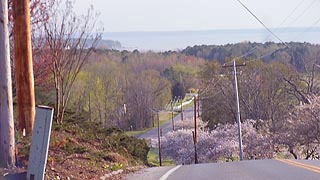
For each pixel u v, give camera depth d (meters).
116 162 14.52
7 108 8.41
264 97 53.06
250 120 48.28
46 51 17.58
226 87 55.31
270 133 43.09
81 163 12.29
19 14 12.70
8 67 8.44
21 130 12.39
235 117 54.72
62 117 17.53
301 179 11.25
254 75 53.97
